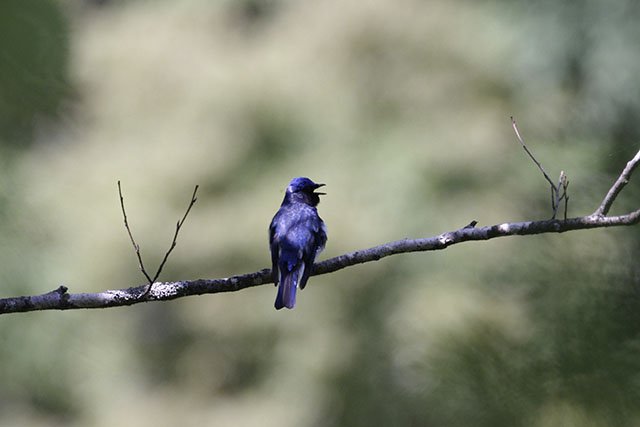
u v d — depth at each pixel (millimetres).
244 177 16438
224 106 16797
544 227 5121
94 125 17172
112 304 5387
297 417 13875
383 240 14156
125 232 15656
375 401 9109
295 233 7363
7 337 10094
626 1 13609
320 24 16984
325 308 14484
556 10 14516
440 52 15953
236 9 18516
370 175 14953
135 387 15266
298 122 16312
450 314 10078
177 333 15977
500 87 15320
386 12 16406
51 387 12641
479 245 13109
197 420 15016
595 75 13789
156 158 16625
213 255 15891
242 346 15539
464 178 14352
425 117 15453
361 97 16078
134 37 18281
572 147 11562
